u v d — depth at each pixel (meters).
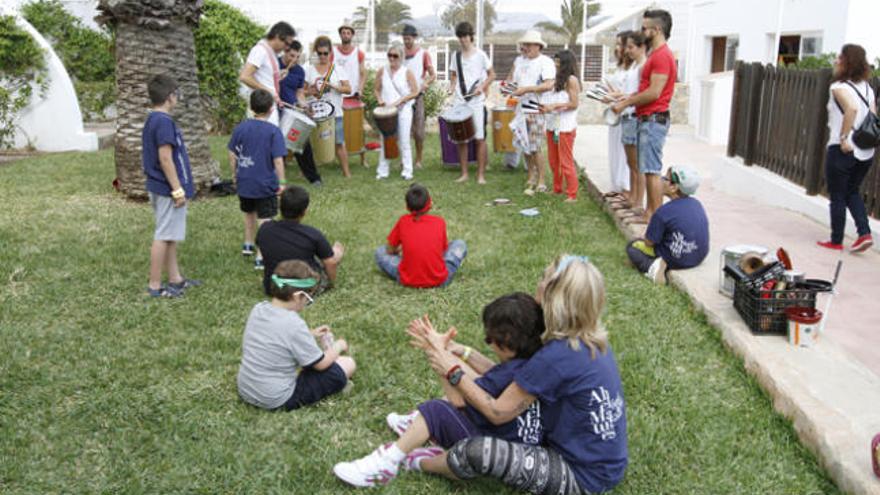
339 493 3.40
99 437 3.82
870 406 3.82
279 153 6.54
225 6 15.23
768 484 3.46
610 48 21.42
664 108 6.85
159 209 5.61
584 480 3.20
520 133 9.48
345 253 6.83
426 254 5.87
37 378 4.39
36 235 7.19
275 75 8.87
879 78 6.86
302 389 4.10
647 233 6.10
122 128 8.67
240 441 3.78
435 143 14.08
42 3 14.62
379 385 4.37
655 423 3.93
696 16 17.78
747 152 9.39
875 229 6.68
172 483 3.44
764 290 4.65
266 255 5.65
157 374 4.48
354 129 10.88
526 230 7.70
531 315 3.28
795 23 12.94
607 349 3.24
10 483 3.44
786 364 4.29
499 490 3.37
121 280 6.04
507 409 3.21
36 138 12.98
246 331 4.11
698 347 4.89
